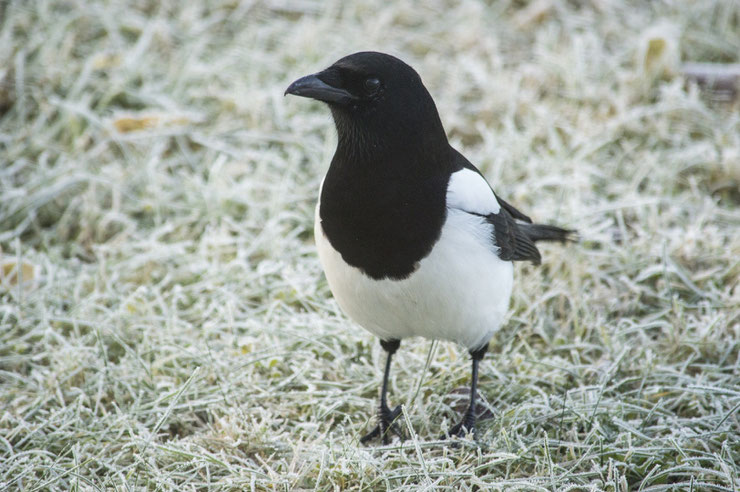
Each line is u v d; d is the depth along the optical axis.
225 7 14.63
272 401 8.15
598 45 13.47
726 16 13.99
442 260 6.82
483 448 7.38
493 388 8.38
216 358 8.49
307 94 6.77
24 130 11.83
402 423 7.88
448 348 8.68
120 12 14.02
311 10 14.69
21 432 7.67
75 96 12.36
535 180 11.12
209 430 7.77
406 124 6.70
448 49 13.91
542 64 13.15
